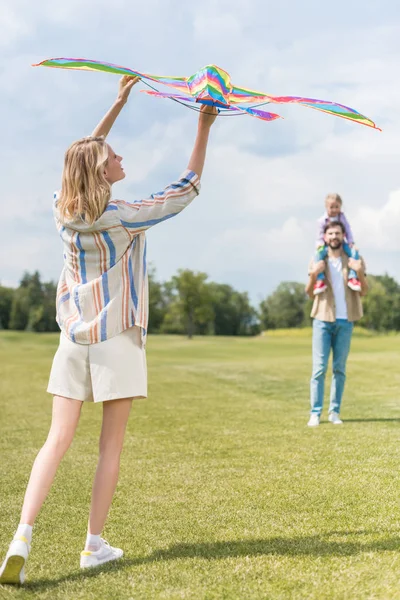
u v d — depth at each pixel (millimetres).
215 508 3611
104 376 2762
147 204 2852
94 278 2814
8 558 2514
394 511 3387
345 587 2459
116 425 2836
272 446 5359
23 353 23828
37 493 2652
